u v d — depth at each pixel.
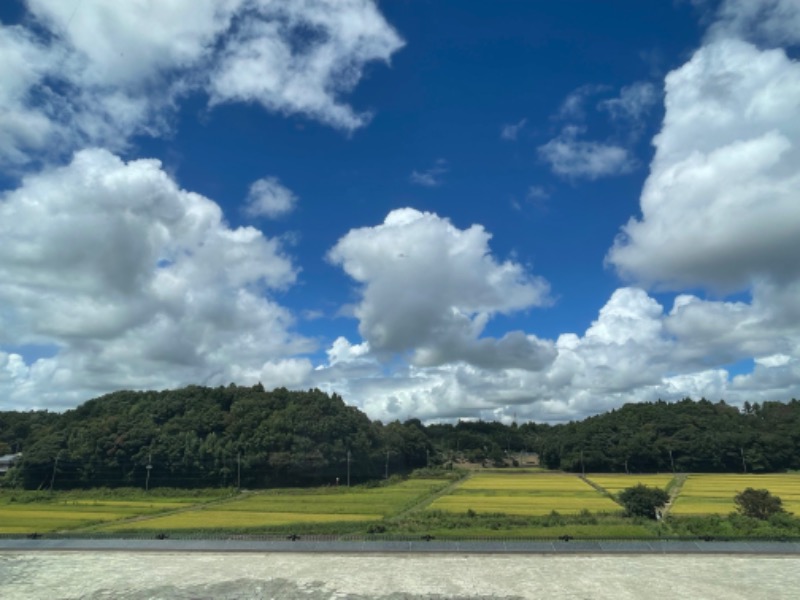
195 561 19.72
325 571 18.20
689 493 80.88
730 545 20.41
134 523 57.72
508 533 44.53
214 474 103.50
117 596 16.11
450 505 70.56
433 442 182.88
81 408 121.25
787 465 125.25
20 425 138.25
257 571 18.31
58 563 19.64
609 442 136.75
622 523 51.69
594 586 16.48
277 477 108.69
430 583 16.84
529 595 15.77
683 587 16.38
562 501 75.06
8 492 92.06
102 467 100.38
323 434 115.12
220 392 126.00
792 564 18.69
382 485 108.69
